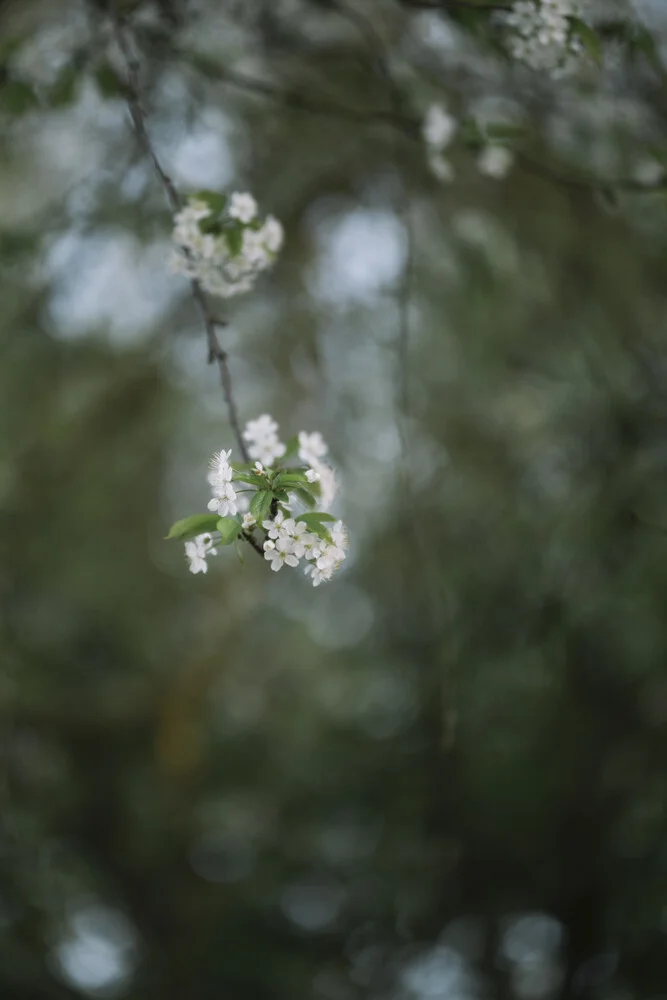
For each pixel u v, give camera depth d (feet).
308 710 20.99
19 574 15.14
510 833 17.06
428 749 17.63
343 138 11.79
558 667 12.98
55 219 10.12
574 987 16.44
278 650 21.02
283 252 12.90
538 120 10.27
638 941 12.39
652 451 10.09
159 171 5.74
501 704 14.84
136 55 8.38
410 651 17.53
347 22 10.23
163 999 17.78
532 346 12.51
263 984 18.01
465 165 11.34
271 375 15.23
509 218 12.09
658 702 13.11
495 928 17.76
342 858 19.40
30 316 11.03
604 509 10.24
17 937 12.07
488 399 13.01
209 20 9.30
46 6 9.73
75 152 12.55
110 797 18.65
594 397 11.44
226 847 20.07
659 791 12.34
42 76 7.76
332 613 20.24
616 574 10.51
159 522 17.75
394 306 12.30
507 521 12.62
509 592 12.28
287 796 20.49
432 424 13.53
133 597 17.35
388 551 15.05
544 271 11.96
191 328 13.32
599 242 11.85
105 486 14.90
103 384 13.24
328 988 18.11
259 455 4.75
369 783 19.03
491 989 17.78
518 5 6.31
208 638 19.20
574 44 6.35
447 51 10.50
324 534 4.02
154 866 19.12
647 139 9.72
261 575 19.12
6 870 12.32
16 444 12.75
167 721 19.20
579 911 16.43
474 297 10.99
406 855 18.02
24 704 15.21
